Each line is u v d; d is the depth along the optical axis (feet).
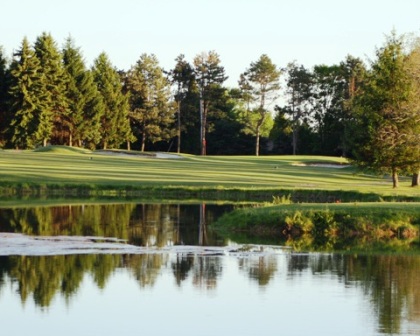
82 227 136.15
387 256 108.68
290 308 78.69
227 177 247.29
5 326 71.46
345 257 107.55
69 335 68.85
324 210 130.82
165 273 94.53
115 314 75.77
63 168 261.44
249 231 130.52
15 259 100.89
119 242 117.80
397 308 78.79
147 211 165.78
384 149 206.28
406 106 203.72
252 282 90.17
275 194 203.21
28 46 348.18
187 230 133.28
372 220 128.77
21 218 147.74
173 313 76.38
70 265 97.81
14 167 256.73
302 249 113.91
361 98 219.61
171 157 335.47
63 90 371.97
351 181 250.16
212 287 87.51
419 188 211.00
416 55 206.90
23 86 345.51
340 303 80.84
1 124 357.41
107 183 220.23
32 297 81.76
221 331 70.64
